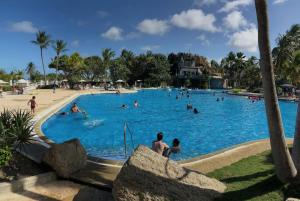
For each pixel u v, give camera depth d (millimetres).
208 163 9773
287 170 6820
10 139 9461
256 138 19781
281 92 52844
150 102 43125
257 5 6488
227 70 91688
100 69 90625
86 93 54375
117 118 27078
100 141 17922
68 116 26922
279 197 6547
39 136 13914
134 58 96500
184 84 89750
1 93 41375
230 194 6855
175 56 103438
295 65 48594
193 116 29203
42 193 7992
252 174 8164
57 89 68188
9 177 8570
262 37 6512
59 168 8922
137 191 6453
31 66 97500
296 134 7199
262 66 6621
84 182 8570
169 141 18516
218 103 42250
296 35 50625
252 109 35375
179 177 6977
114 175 9023
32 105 24219
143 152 7418
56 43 78250
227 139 19375
